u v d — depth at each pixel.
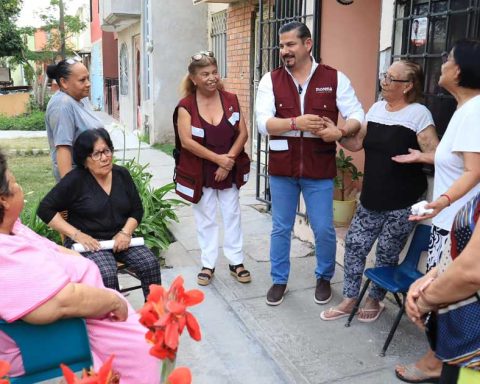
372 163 3.26
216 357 3.15
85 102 3.73
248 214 6.07
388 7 3.80
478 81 2.44
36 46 38.31
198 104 3.90
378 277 3.18
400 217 3.24
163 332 1.31
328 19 4.91
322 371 3.00
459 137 2.48
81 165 3.19
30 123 16.61
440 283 1.58
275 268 3.79
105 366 1.32
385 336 3.36
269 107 3.54
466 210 1.64
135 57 14.67
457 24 3.27
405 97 3.14
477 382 1.63
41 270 1.93
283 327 3.50
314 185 3.58
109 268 3.08
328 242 3.69
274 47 5.44
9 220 2.05
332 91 3.46
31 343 2.03
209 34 10.84
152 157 10.09
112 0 12.23
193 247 5.02
